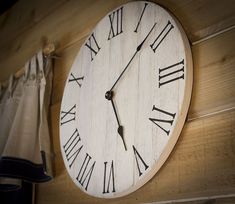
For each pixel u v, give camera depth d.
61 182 1.37
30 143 1.42
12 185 1.46
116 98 1.19
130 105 1.13
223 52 0.98
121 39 1.24
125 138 1.12
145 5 1.19
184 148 0.99
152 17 1.15
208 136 0.95
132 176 1.06
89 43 1.37
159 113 1.04
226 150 0.91
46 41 1.69
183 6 1.10
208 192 0.92
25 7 1.92
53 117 1.49
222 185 0.89
